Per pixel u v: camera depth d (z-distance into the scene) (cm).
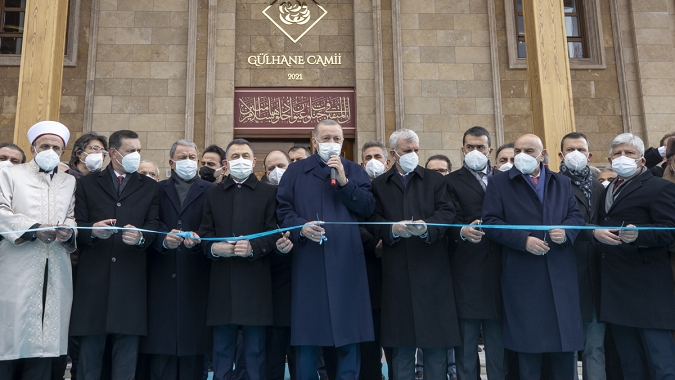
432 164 636
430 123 1220
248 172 464
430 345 425
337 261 429
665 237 418
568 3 1327
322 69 1249
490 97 1237
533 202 444
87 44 1210
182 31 1234
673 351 422
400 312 435
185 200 478
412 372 441
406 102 1226
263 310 438
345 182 429
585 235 456
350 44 1263
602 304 442
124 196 455
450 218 445
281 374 495
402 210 454
